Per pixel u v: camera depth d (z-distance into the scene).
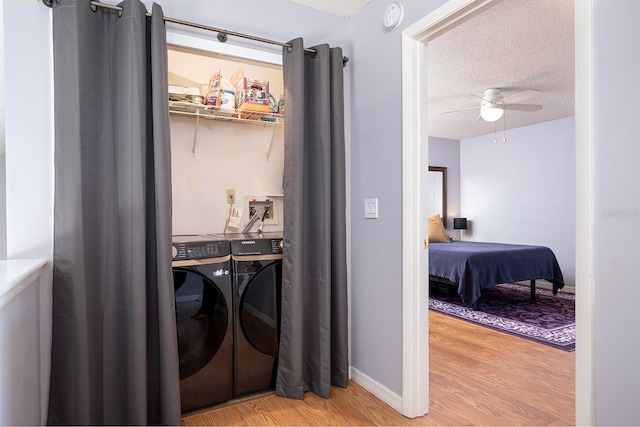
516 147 5.83
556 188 5.34
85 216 1.60
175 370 1.71
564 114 5.02
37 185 1.61
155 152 1.68
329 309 2.12
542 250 4.56
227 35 2.02
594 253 1.17
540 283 5.52
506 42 2.82
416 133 1.92
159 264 1.68
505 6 2.30
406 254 1.92
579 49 1.19
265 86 2.42
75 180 1.54
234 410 1.96
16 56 1.57
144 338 1.65
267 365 2.15
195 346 1.92
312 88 2.18
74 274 1.53
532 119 5.30
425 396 1.94
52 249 1.63
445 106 4.56
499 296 4.85
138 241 1.64
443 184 6.54
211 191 2.63
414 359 1.91
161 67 1.70
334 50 2.18
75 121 1.54
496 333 3.30
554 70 3.41
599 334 1.16
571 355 2.77
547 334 3.26
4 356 1.14
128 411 1.65
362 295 2.26
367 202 2.21
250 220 2.72
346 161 2.36
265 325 2.13
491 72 3.45
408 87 1.91
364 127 2.24
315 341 2.15
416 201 1.92
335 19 2.35
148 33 1.75
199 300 1.93
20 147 1.58
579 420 1.20
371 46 2.18
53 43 1.57
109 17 1.70
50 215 1.63
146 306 1.74
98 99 1.66
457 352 2.83
